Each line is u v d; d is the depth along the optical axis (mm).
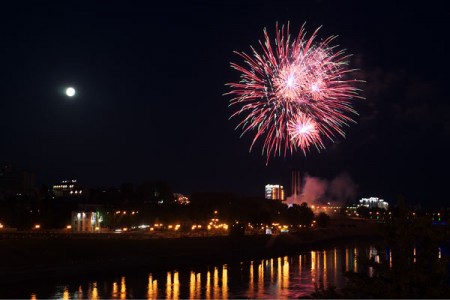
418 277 18219
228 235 181000
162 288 90125
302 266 130875
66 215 198500
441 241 18875
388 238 19562
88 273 108500
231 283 97250
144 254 132250
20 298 77438
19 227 185125
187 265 132875
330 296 19828
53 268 101750
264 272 117125
